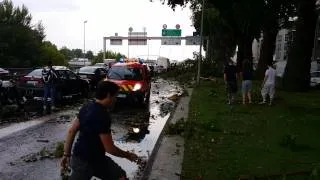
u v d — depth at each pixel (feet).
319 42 187.62
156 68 199.11
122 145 35.47
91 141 15.62
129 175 26.14
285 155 30.91
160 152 31.19
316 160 29.55
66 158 16.40
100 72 93.20
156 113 57.21
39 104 62.64
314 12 88.74
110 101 15.90
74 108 60.18
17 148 33.30
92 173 15.92
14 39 209.26
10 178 25.38
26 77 64.54
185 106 61.26
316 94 84.53
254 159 29.48
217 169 26.73
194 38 143.84
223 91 88.69
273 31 116.88
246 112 54.80
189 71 158.92
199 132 38.88
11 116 50.06
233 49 203.72
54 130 41.39
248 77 63.36
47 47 249.34
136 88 62.95
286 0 82.69
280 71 125.49
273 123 45.93
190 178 24.79
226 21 132.87
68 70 72.28
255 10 80.48
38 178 25.50
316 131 41.39
